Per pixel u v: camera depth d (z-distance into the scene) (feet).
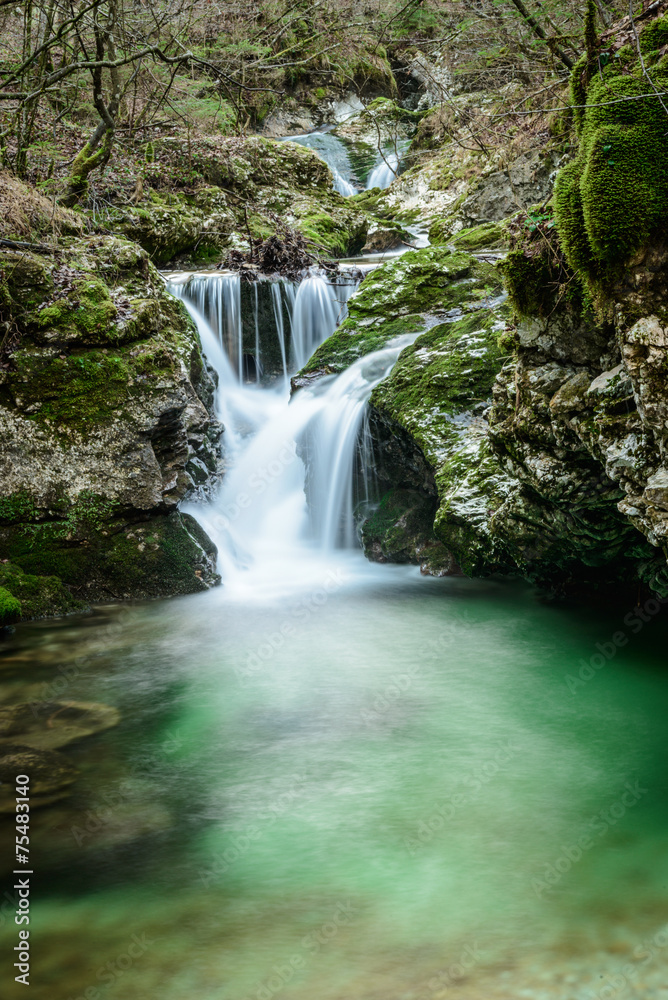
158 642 20.27
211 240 43.29
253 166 50.34
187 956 9.68
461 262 32.68
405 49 38.32
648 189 12.52
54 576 22.94
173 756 14.64
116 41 30.30
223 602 23.21
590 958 9.42
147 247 41.06
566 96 19.35
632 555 18.37
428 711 16.05
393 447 26.81
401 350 28.96
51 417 23.31
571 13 24.54
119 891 10.92
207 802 13.10
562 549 19.51
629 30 14.10
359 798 13.09
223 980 9.29
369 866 11.35
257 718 16.06
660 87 12.60
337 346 30.81
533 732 15.06
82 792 13.47
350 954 9.66
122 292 26.21
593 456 14.69
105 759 14.55
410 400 25.86
